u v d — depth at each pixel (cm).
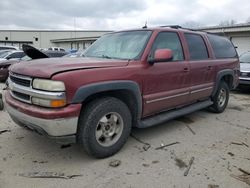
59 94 284
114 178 297
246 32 2112
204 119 538
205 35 534
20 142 389
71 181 289
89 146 322
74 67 306
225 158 353
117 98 355
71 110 290
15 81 334
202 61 489
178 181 293
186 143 403
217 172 315
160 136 429
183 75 436
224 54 586
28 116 302
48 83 286
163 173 310
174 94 424
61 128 290
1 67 1017
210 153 368
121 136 355
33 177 295
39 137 408
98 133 332
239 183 292
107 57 396
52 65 310
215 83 541
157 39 403
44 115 287
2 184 280
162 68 393
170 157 352
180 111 458
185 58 452
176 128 471
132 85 348
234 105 692
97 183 287
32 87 301
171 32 437
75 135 307
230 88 618
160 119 411
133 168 320
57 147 374
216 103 569
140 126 381
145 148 376
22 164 324
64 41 5650
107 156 346
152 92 386
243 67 895
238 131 467
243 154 368
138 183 288
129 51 391
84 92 297
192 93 470
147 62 373
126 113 355
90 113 316
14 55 1257
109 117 341
